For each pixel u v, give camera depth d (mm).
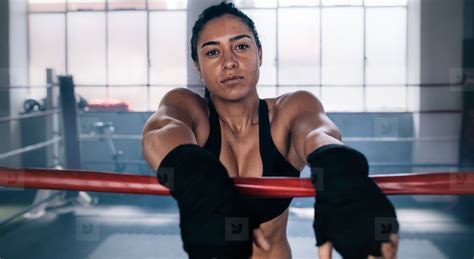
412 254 3666
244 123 1041
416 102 5922
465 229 4340
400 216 4824
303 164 1100
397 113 6141
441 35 5719
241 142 1043
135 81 6789
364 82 6434
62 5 6625
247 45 932
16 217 4461
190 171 628
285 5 6402
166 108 941
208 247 587
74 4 6641
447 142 5766
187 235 599
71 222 4566
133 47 6750
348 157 625
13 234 4195
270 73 6496
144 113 6594
